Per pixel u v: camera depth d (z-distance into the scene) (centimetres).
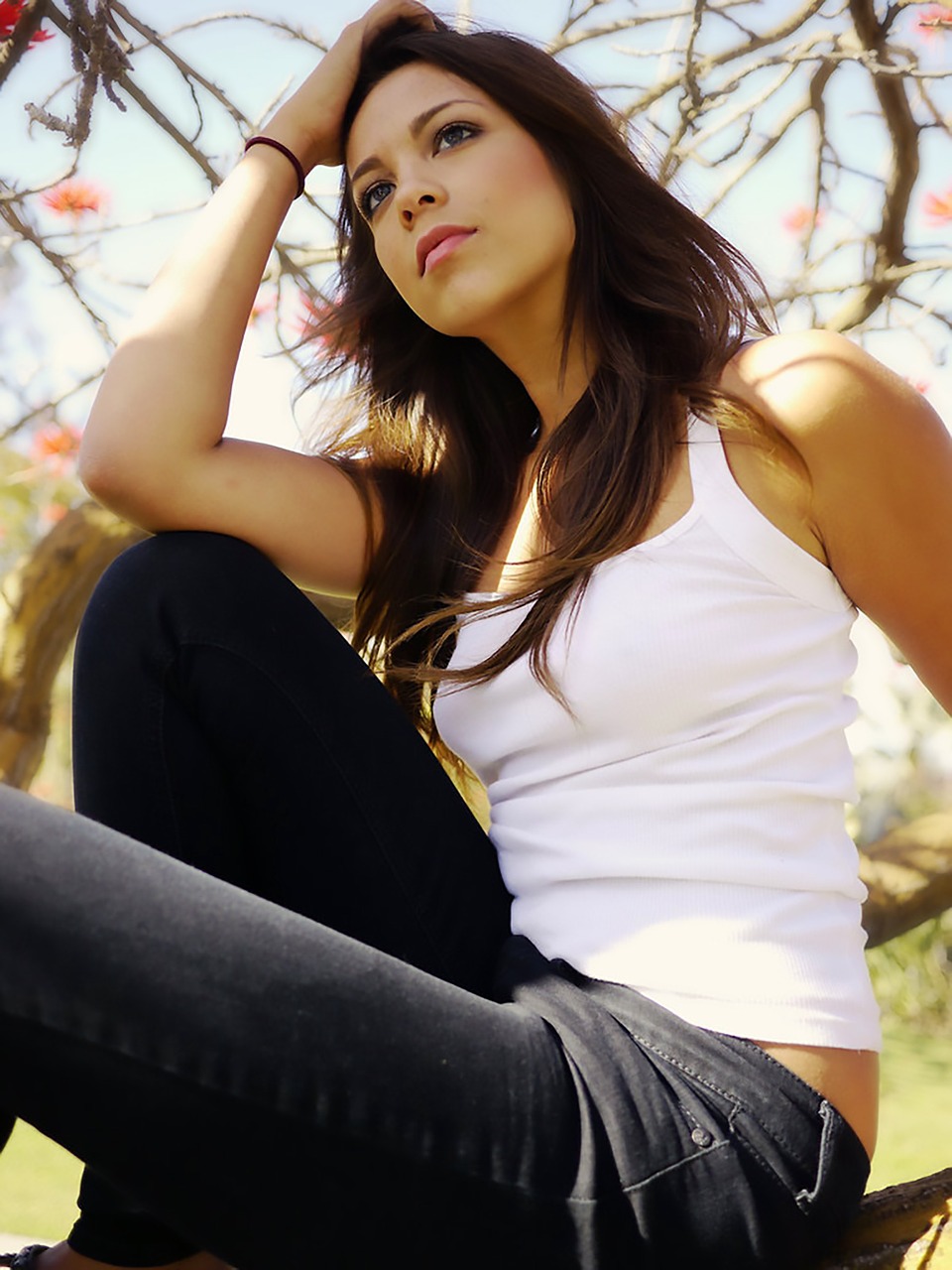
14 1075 97
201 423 143
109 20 175
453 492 159
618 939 115
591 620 122
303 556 152
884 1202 114
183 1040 96
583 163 143
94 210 240
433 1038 101
